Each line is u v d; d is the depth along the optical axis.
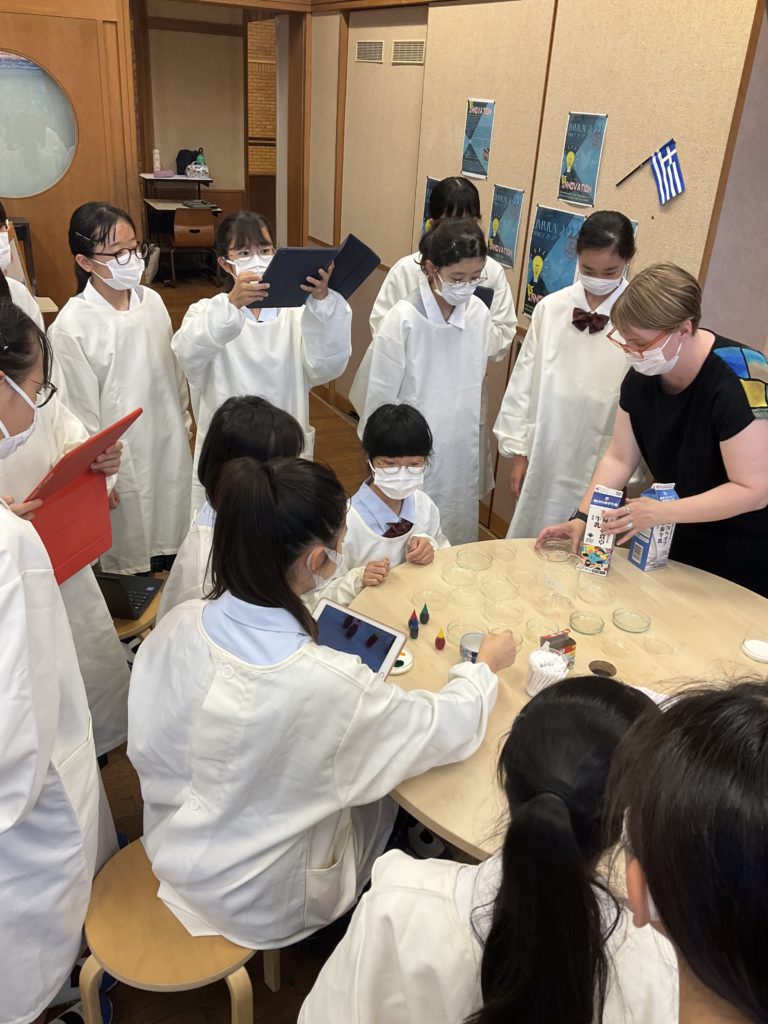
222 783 1.27
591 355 2.55
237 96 8.49
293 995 1.72
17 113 3.81
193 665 1.26
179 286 7.90
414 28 3.77
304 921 1.41
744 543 1.96
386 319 2.68
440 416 2.82
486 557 2.03
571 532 2.07
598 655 1.63
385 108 4.12
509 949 0.72
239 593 1.24
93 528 1.79
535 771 0.78
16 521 1.25
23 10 3.66
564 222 2.92
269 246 2.60
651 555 1.96
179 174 8.24
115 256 2.48
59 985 1.40
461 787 1.30
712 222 2.30
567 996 0.69
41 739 1.23
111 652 1.99
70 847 1.34
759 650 1.65
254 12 7.62
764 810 0.43
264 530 1.18
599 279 2.35
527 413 2.73
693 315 1.70
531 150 3.06
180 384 2.92
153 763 1.37
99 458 1.78
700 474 1.93
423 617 1.71
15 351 1.30
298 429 1.70
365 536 2.07
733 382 1.78
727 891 0.43
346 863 1.47
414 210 3.99
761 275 2.50
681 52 2.31
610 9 2.55
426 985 0.84
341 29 4.39
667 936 0.48
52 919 1.34
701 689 0.53
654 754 0.49
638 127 2.51
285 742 1.23
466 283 2.48
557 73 2.84
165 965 1.30
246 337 2.67
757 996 0.44
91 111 3.94
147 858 1.47
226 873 1.30
